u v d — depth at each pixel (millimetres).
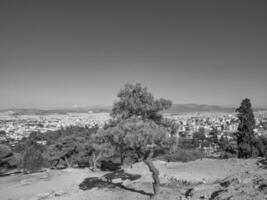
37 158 45344
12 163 45750
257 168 21984
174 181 20344
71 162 48781
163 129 13852
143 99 15352
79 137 48469
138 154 14938
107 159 43344
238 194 11484
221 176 20844
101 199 17047
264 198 10203
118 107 15266
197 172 24109
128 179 23562
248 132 38625
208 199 12227
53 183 28969
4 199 23578
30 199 21594
